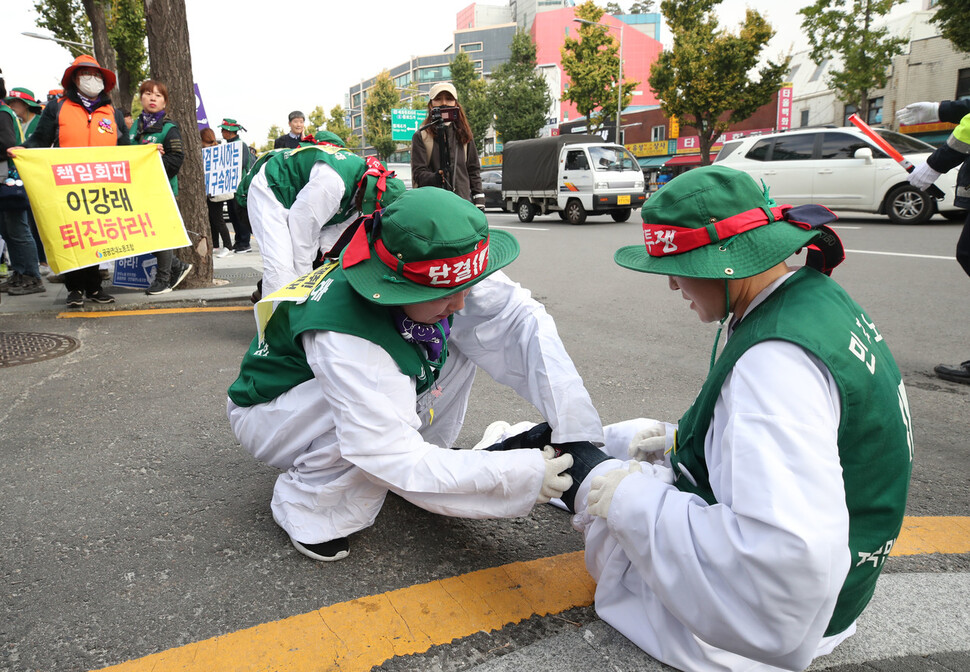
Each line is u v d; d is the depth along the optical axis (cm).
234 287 630
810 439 112
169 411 319
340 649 161
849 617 140
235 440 285
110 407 324
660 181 3222
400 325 172
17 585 185
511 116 4391
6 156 539
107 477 251
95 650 160
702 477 145
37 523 218
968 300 551
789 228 132
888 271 682
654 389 362
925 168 360
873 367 124
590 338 478
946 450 282
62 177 472
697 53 2705
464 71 5203
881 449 125
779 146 1209
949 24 1822
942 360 408
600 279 740
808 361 118
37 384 357
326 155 322
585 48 3516
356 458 167
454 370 218
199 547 204
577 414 189
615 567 161
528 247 1065
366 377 164
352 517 194
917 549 205
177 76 603
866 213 1261
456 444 286
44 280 682
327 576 190
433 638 164
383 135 6128
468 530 216
